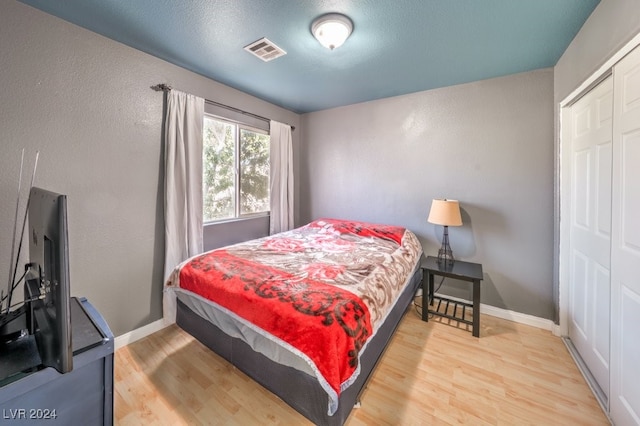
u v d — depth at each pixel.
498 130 2.54
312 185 3.82
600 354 1.62
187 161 2.41
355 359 1.30
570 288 2.10
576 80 1.84
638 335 1.22
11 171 1.57
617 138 1.37
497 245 2.58
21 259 1.61
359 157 3.39
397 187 3.13
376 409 1.49
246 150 3.16
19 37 1.56
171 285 2.05
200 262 2.02
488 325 2.42
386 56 2.15
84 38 1.81
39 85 1.64
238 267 1.92
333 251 2.40
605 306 1.57
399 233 2.80
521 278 2.49
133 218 2.14
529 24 1.73
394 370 1.81
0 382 0.75
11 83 1.55
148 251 2.25
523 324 2.45
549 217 2.35
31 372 0.80
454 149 2.76
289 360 1.37
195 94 2.49
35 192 0.99
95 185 1.92
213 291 1.74
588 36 1.65
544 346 2.08
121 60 2.00
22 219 1.61
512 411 1.48
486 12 1.61
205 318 1.84
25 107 1.60
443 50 2.05
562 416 1.45
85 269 1.89
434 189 2.90
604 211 1.59
